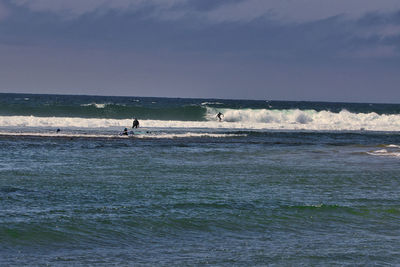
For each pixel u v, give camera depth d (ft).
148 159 175.01
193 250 70.28
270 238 77.25
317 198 108.37
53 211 87.45
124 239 74.23
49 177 128.16
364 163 178.40
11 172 134.72
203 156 189.88
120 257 66.28
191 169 152.56
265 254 69.05
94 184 119.03
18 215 83.71
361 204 102.32
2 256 64.49
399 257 69.05
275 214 91.50
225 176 138.92
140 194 107.24
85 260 64.54
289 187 122.52
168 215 87.86
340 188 123.13
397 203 104.73
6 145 199.00
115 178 129.70
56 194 104.73
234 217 88.43
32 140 222.07
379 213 94.79
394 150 226.99
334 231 82.07
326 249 71.87
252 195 109.70
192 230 80.18
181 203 97.30
